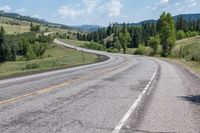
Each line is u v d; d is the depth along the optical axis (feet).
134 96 39.88
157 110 30.81
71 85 51.90
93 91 44.37
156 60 183.62
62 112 29.04
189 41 381.60
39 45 453.58
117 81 59.36
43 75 75.77
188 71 92.02
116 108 31.45
